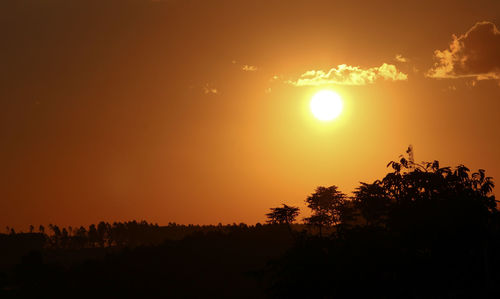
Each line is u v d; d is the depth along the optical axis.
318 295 55.75
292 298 56.41
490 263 54.25
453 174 58.22
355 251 55.88
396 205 57.78
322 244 58.31
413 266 54.41
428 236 55.38
